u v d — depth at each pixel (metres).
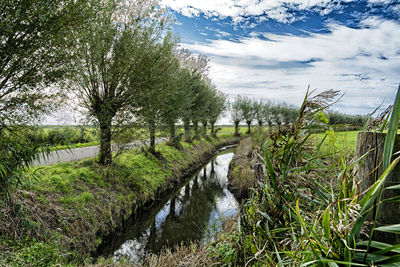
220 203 11.66
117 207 8.78
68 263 5.19
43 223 5.67
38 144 5.53
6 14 5.59
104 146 11.05
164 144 20.95
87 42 8.69
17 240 4.77
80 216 6.96
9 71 6.26
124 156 13.62
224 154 29.36
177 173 15.77
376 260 1.36
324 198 2.19
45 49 6.69
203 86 23.02
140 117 10.99
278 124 2.79
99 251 6.78
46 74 6.80
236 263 3.00
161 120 12.91
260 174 3.21
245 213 2.93
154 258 5.22
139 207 10.07
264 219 2.64
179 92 14.75
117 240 7.79
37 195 6.67
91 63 9.70
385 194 1.49
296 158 2.53
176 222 9.51
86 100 10.69
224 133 50.16
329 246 1.54
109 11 9.53
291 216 2.38
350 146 2.84
